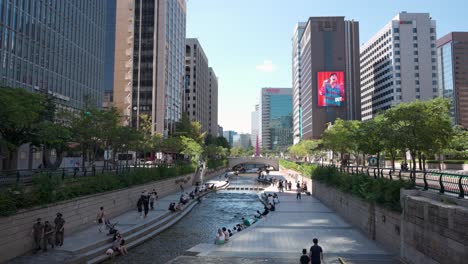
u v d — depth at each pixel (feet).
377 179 76.18
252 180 296.30
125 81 334.65
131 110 328.90
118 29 342.85
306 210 118.42
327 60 474.49
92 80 247.50
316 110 468.34
